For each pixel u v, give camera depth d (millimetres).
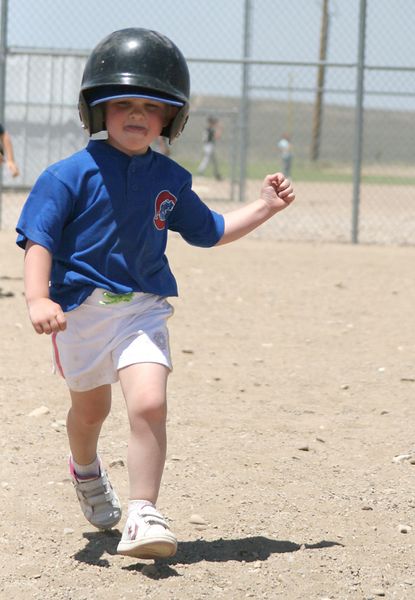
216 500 11164
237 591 8828
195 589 8836
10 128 49500
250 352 18922
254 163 91562
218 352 18812
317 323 21938
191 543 9938
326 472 12273
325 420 14594
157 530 8633
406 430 14172
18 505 10883
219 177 69250
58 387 15930
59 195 8797
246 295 25250
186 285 26531
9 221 40219
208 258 31891
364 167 92375
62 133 49406
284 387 16438
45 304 8516
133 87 8883
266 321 22062
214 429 13922
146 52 8844
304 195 61625
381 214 49531
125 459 12508
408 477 12172
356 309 23719
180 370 17297
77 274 8961
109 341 9008
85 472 10008
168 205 9289
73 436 9781
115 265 9008
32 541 9938
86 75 9039
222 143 101000
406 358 18688
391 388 16531
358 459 12828
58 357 9328
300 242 37062
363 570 9391
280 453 12953
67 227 8992
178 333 20422
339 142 113688
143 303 9133
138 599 8609
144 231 9086
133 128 8930
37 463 12297
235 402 15414
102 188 8930
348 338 20422
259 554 9703
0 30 36375
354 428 14234
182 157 94312
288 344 19719
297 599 8711
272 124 115750
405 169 92625
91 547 9820
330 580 9133
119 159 9031
